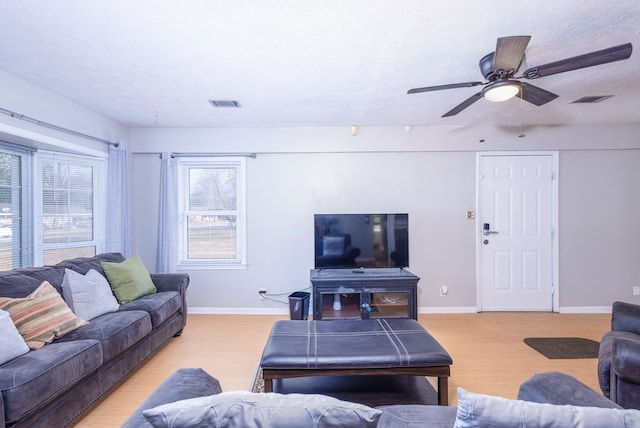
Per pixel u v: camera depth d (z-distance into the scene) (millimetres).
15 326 1903
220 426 786
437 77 2578
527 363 2719
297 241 4121
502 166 4117
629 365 1676
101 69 2414
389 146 4039
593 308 4098
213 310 4109
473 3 1662
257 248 4129
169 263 3904
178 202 4086
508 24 1852
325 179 4113
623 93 2979
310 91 2857
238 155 4090
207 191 4184
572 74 2555
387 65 2361
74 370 1824
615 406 1166
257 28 1881
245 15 1756
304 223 4125
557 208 4098
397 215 3883
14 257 2947
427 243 4121
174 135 4027
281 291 4125
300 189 4121
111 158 3588
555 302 4098
